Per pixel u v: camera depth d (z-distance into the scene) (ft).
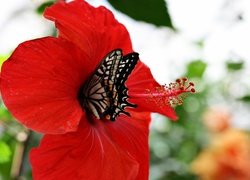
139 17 1.78
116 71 1.58
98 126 1.63
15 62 1.44
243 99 3.25
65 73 1.51
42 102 1.46
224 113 3.50
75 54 1.53
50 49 1.49
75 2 1.63
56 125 1.46
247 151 3.35
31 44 1.46
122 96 1.63
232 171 3.27
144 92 1.76
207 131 3.49
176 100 1.65
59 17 1.56
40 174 1.49
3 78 1.42
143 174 1.72
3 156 2.12
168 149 3.36
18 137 2.02
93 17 1.64
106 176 1.56
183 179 3.25
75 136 1.55
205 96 3.57
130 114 1.75
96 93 1.59
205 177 3.28
